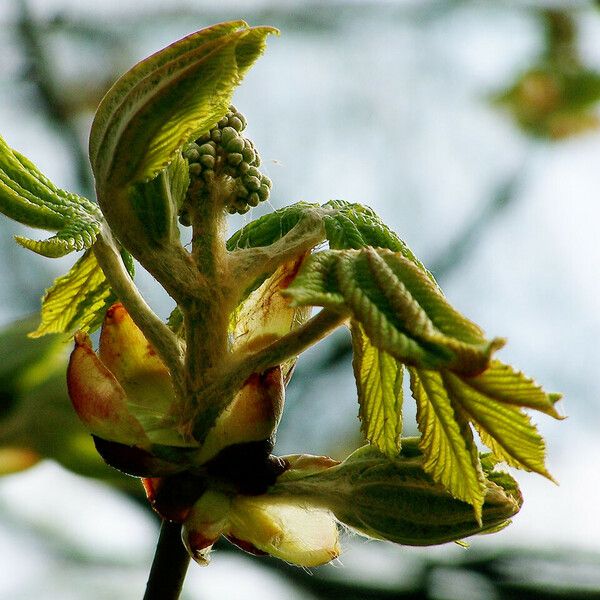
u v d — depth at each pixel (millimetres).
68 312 789
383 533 771
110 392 767
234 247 783
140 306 770
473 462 741
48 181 772
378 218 781
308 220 776
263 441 770
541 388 725
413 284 736
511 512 767
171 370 768
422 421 745
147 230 763
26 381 912
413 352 725
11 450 917
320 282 734
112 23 1565
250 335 773
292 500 773
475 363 722
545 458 735
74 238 762
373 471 770
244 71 757
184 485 770
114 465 768
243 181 772
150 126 755
